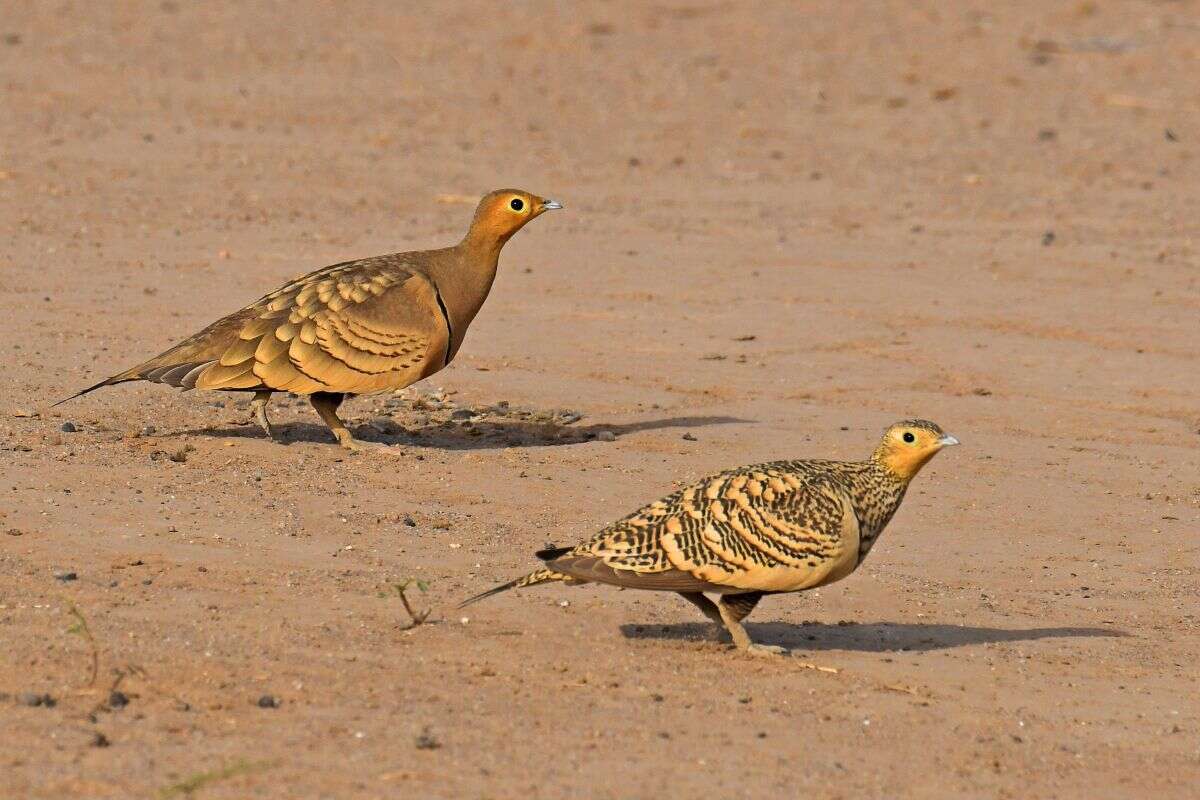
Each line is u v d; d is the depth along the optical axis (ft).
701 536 32.35
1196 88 125.59
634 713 30.17
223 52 128.47
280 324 46.34
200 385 45.65
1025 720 31.40
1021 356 62.80
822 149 105.09
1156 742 30.81
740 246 79.97
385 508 42.24
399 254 48.80
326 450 47.14
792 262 76.95
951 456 50.49
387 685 30.68
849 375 59.52
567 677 31.83
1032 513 45.47
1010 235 83.71
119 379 45.85
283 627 33.42
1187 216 88.84
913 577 40.06
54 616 33.19
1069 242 82.38
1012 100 121.29
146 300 65.36
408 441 49.19
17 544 37.35
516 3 157.38
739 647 33.91
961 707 31.83
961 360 62.03
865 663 33.91
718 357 61.26
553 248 78.48
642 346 62.39
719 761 28.14
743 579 32.24
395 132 104.78
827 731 30.07
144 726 28.17
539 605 36.09
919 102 120.47
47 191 84.94
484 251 48.55
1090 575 40.91
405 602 33.96
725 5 159.63
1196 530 44.62
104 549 37.50
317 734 28.14
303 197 87.25
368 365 46.37
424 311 47.11
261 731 28.17
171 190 87.04
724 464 48.03
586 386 56.75
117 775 26.09
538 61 131.44
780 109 117.08
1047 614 37.99
